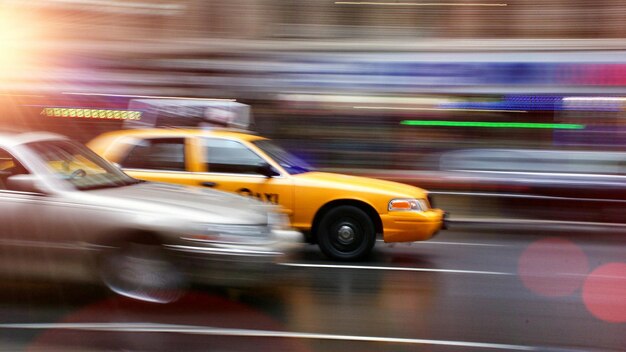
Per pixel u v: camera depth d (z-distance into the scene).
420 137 10.76
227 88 11.35
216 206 5.20
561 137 10.28
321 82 11.07
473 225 10.25
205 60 11.41
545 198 10.29
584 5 11.19
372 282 6.31
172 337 4.47
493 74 10.52
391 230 7.19
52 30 11.94
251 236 5.05
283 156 7.67
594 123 10.16
